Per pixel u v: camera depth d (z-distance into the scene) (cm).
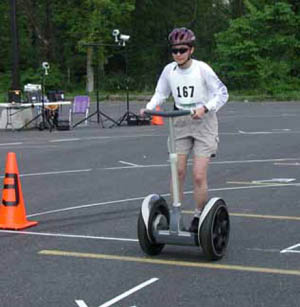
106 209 996
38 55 5353
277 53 4691
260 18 4612
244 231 845
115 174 1335
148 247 720
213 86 698
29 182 1255
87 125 2514
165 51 5734
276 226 873
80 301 596
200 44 5844
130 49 5641
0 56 5372
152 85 5150
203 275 666
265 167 1399
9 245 793
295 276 661
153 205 717
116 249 768
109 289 627
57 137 2081
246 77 4700
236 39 4678
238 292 616
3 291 627
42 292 622
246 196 1081
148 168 1408
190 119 705
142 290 624
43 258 736
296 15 4684
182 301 593
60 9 5009
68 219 930
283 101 4178
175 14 5759
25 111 2431
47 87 5103
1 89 4975
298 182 1211
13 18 2436
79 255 746
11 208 877
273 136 2014
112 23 4938
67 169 1414
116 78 5112
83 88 5262
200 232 691
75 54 5406
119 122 2517
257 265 698
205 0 5919
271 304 584
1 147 1833
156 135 2075
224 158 1542
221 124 2458
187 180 1240
